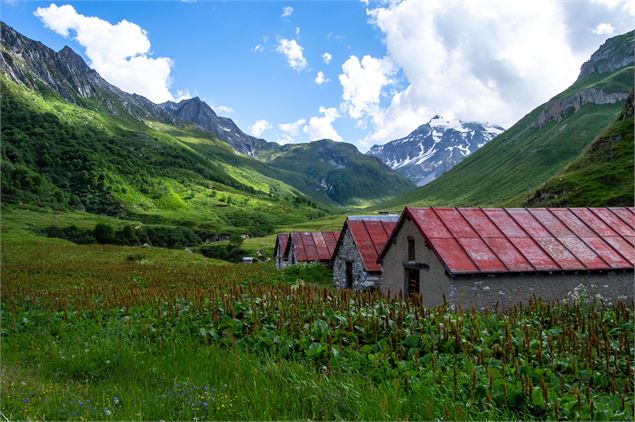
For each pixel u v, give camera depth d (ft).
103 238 425.28
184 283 130.93
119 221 597.11
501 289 76.84
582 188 403.54
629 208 99.19
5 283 121.70
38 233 406.00
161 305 59.21
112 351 41.14
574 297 73.00
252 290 59.88
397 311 47.34
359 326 42.24
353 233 122.52
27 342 49.21
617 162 419.74
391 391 28.30
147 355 40.68
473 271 74.69
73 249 240.32
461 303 74.90
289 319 44.78
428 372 31.12
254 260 343.87
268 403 27.73
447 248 78.84
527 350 37.14
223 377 34.01
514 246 82.12
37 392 31.27
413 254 89.15
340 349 36.68
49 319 57.62
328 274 149.38
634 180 363.15
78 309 62.85
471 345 36.99
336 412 26.53
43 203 630.33
